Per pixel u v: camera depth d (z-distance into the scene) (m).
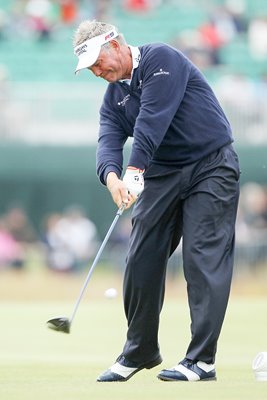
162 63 17.30
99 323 35.12
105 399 14.61
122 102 17.98
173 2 76.12
